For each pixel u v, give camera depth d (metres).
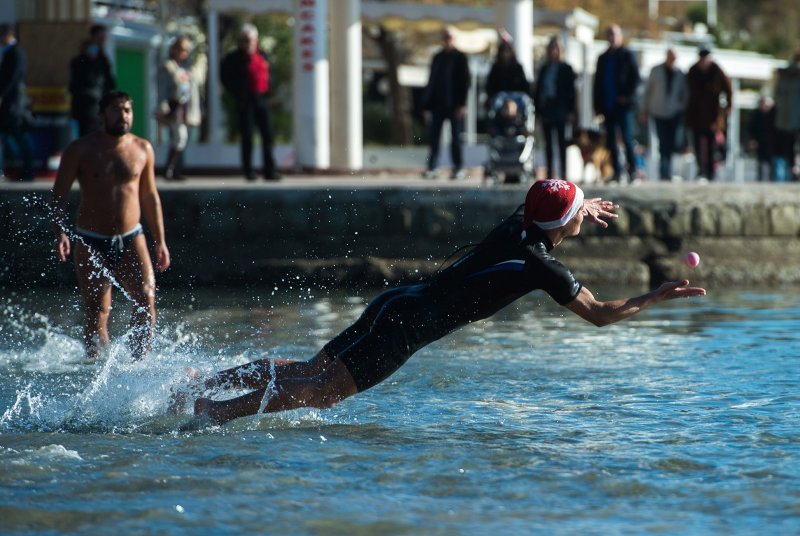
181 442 15.57
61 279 36.28
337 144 59.22
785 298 34.09
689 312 30.52
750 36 143.62
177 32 78.50
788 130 54.88
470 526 11.94
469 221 38.22
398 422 16.92
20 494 13.03
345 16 58.44
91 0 64.31
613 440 15.68
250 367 17.03
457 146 49.09
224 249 37.38
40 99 54.84
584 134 57.75
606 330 27.00
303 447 15.30
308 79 56.56
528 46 57.69
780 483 13.49
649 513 12.39
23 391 19.28
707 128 49.16
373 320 16.67
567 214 16.22
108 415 17.22
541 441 15.64
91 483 13.49
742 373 20.89
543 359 22.67
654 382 20.05
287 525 11.98
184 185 41.16
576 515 12.33
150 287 23.48
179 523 12.03
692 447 15.23
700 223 38.97
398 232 38.00
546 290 16.08
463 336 26.06
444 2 91.75
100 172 23.00
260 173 57.59
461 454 14.91
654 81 49.12
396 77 89.75
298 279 36.97
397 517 12.25
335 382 16.22
